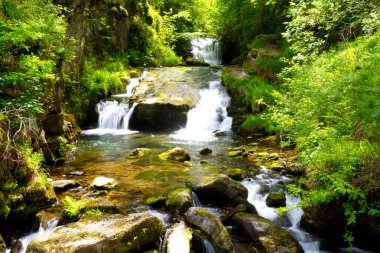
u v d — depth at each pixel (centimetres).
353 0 712
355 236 527
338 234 541
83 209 520
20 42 638
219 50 2311
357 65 609
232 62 2056
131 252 444
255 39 1700
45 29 795
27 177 586
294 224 595
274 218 595
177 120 1289
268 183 725
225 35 2205
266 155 920
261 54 1443
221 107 1346
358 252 523
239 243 520
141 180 726
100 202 537
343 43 940
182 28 2642
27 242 511
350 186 454
